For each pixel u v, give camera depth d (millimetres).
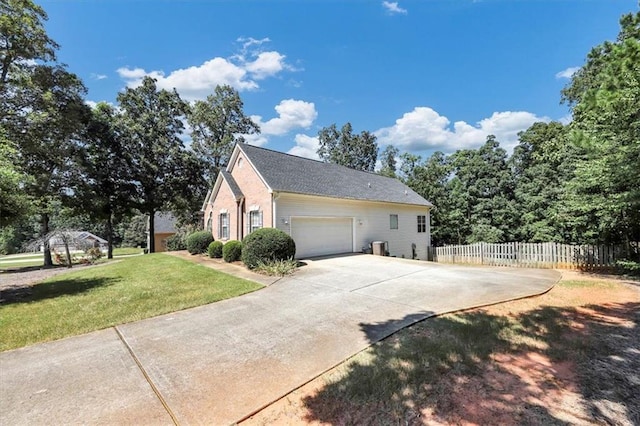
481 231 21109
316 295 7359
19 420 2891
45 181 18328
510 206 21562
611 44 6746
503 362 3746
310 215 14445
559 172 18375
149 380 3582
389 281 8789
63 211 21188
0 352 4492
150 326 5492
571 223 11836
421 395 3068
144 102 25281
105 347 4598
